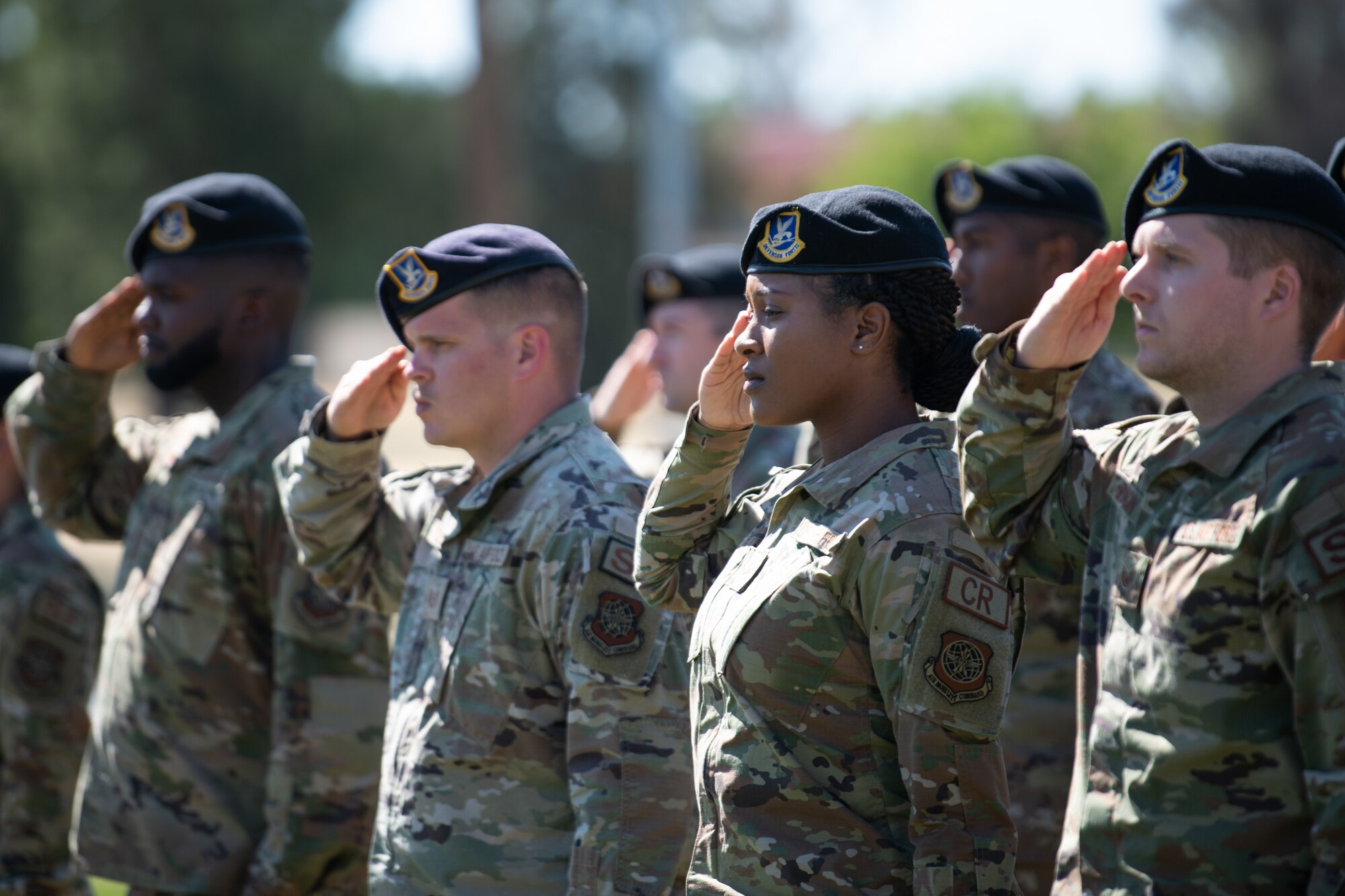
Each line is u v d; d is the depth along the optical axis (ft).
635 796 34.45
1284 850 24.63
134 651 46.91
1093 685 27.35
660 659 35.40
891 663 28.32
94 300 277.03
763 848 29.04
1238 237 25.68
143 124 271.69
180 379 49.93
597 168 426.92
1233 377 26.11
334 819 43.93
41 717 53.36
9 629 53.47
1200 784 25.13
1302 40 305.32
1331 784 23.71
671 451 35.22
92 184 270.46
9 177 266.57
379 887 37.01
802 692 29.22
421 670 37.63
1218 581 25.13
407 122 308.81
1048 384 27.25
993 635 28.73
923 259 30.30
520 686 36.11
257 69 273.13
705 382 33.63
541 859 35.63
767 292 30.68
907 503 29.07
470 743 36.09
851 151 345.10
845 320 30.19
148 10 265.95
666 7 253.03
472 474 39.99
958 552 28.73
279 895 43.50
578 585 35.42
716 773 30.09
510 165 262.06
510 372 38.42
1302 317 26.02
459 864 35.65
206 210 49.26
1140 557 26.43
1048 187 50.06
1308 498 24.48
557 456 37.73
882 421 31.04
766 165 478.59
